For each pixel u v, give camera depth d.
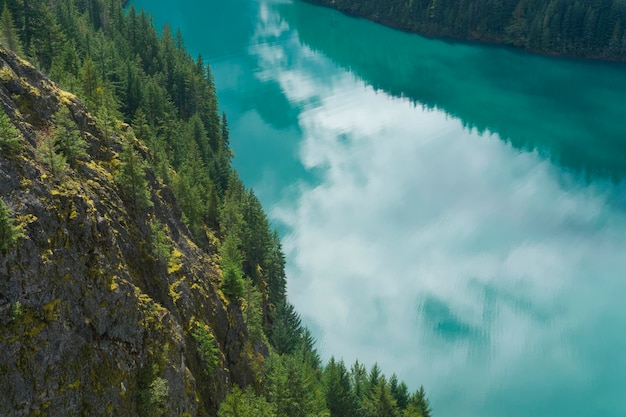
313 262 122.06
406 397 82.31
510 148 171.62
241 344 70.75
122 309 47.88
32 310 40.00
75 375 41.62
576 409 95.38
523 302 115.31
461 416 94.00
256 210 107.12
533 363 102.81
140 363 48.47
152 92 128.50
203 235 88.56
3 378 37.19
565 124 189.50
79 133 55.91
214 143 148.25
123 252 53.94
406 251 126.88
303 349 88.69
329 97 195.38
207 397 57.72
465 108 195.50
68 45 113.00
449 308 112.88
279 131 171.62
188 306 61.47
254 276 98.25
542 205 145.88
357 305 112.38
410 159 162.25
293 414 62.44
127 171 59.91
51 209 44.28
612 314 113.12
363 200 142.62
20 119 50.38
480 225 137.12
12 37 85.44
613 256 129.12
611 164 167.38
